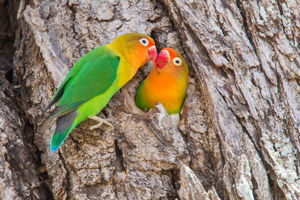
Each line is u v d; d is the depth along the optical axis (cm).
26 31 812
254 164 593
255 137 637
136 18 770
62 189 635
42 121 714
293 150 628
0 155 650
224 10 728
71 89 652
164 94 725
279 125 645
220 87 673
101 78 673
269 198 580
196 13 728
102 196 606
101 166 624
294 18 721
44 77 739
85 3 780
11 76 873
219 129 646
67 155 638
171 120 660
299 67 682
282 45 698
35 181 659
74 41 754
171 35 755
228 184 593
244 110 654
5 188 623
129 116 676
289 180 587
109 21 767
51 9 801
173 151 639
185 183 580
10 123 704
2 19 1030
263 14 718
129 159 642
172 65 711
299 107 659
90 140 647
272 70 683
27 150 694
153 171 634
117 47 726
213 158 655
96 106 671
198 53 705
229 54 690
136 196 615
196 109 694
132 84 776
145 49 725
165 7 780
